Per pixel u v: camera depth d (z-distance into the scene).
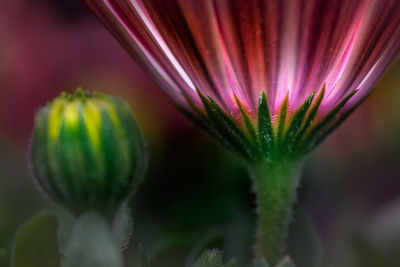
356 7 0.12
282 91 0.12
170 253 0.15
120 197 0.13
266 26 0.12
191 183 0.18
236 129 0.13
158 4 0.12
